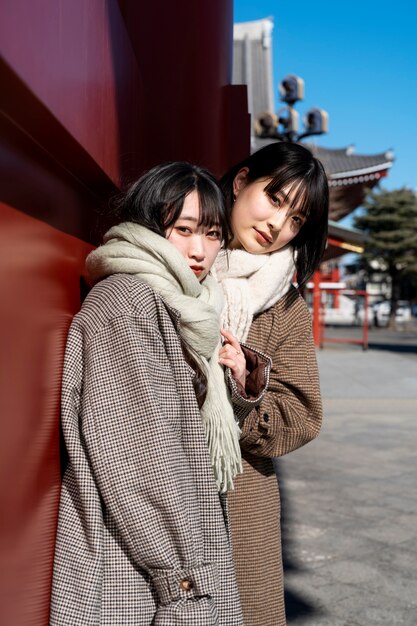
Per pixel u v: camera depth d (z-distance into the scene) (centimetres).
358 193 2844
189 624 111
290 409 181
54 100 99
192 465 126
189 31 309
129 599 117
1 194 93
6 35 78
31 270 108
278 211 171
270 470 189
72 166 132
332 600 344
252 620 183
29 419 107
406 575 376
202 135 346
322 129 1484
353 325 4172
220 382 146
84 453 119
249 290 177
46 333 116
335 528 448
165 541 112
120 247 131
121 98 165
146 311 122
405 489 543
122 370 118
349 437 748
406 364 1512
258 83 2619
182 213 137
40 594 113
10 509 99
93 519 117
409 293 5341
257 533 184
